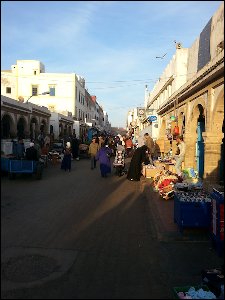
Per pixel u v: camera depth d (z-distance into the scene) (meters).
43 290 4.70
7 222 7.90
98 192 12.11
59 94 50.53
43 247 6.32
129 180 15.08
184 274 5.34
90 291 4.71
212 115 13.12
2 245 6.37
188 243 6.79
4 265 5.46
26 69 50.25
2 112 23.22
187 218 7.00
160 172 13.29
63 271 5.32
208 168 13.09
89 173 17.80
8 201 10.20
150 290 4.79
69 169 18.92
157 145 25.78
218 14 13.41
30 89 50.28
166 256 6.09
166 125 25.95
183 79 21.75
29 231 7.25
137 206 9.95
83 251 6.21
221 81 11.95
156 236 7.16
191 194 7.73
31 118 29.95
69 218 8.41
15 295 4.55
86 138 46.09
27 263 5.56
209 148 13.06
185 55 21.70
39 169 15.08
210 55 14.65
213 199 6.51
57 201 10.41
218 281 4.81
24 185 13.44
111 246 6.52
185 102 18.33
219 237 6.09
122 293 4.68
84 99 62.03
